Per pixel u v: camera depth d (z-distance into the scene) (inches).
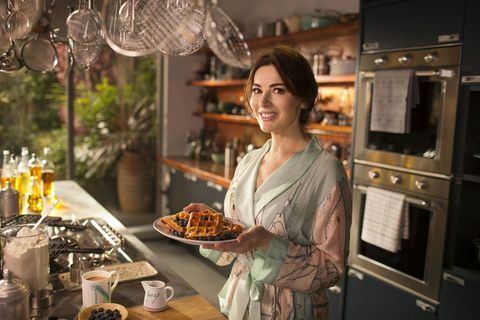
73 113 189.0
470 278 89.1
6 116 182.9
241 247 51.9
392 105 102.6
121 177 206.8
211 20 126.7
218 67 188.5
